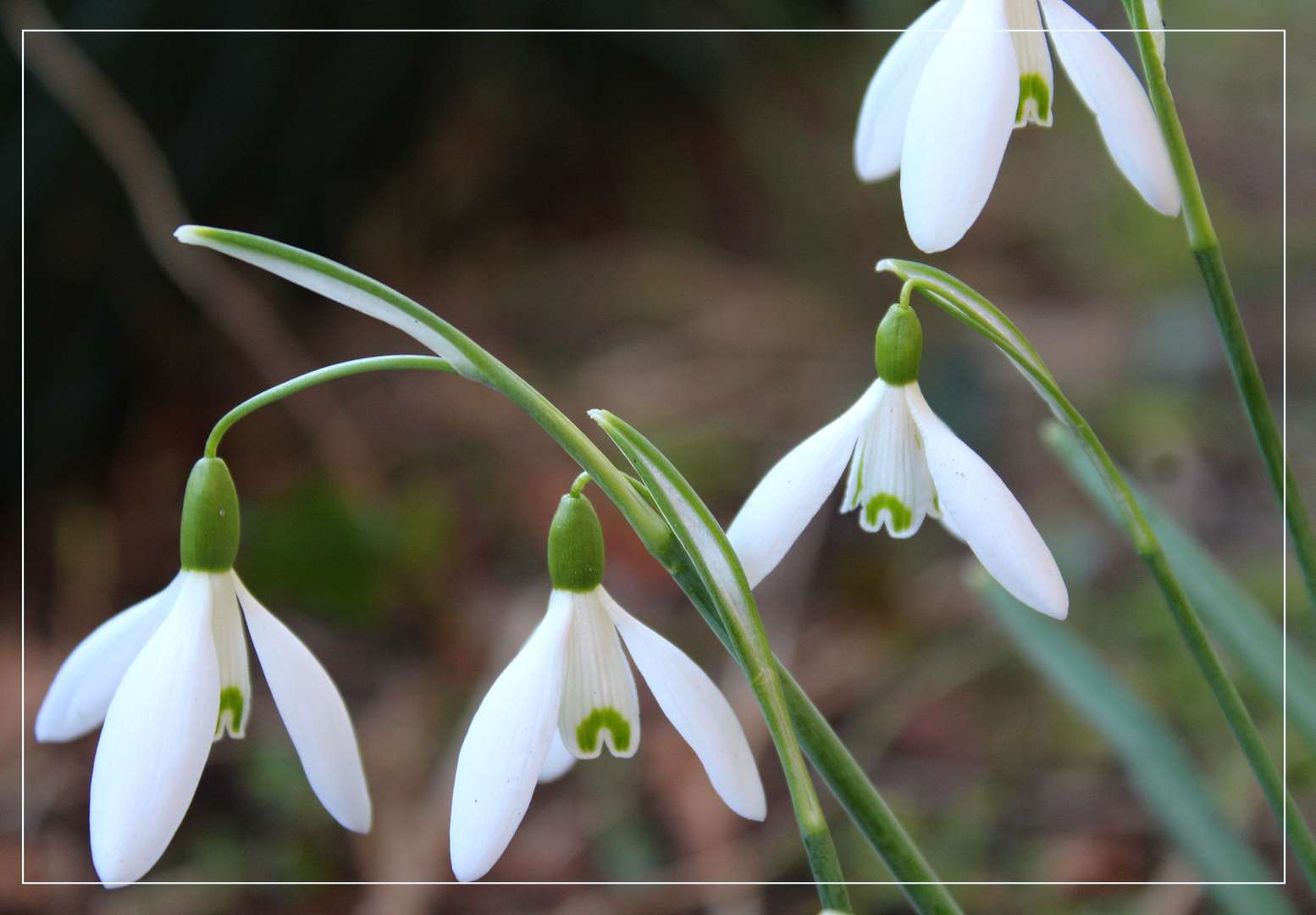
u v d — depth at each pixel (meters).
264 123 1.04
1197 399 0.91
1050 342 1.04
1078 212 1.22
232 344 0.99
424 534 0.81
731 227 1.30
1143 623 0.71
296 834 0.62
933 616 0.76
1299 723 0.43
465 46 1.22
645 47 1.30
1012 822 0.59
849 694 0.70
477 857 0.38
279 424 0.95
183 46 0.93
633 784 0.65
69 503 0.88
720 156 1.39
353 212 1.20
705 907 0.56
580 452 0.38
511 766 0.38
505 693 0.38
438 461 0.93
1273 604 0.66
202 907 0.57
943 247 0.38
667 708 0.38
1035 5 0.39
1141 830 0.57
